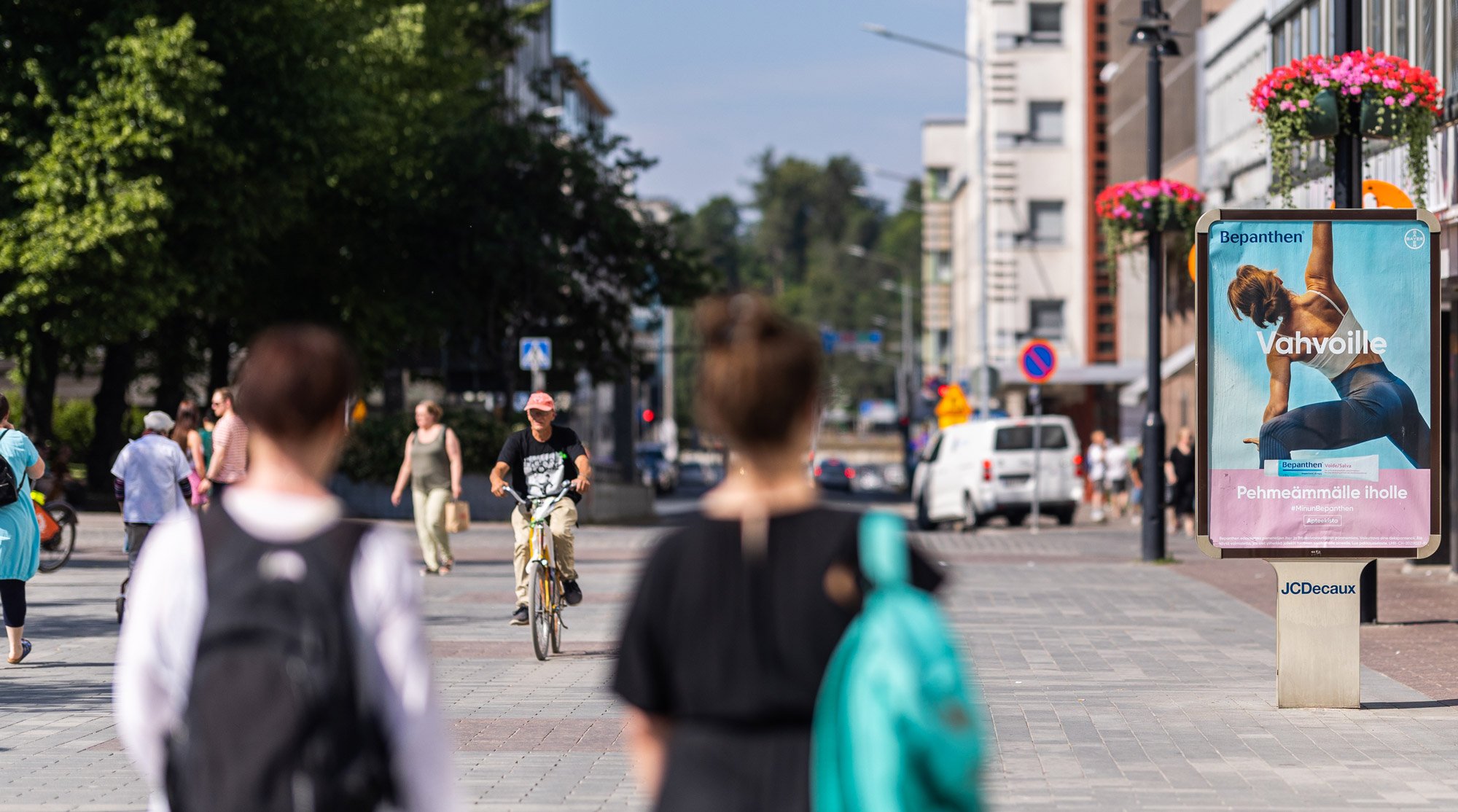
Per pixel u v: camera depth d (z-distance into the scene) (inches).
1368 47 2063.2
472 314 3966.5
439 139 3875.5
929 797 266.8
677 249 4205.2
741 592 280.5
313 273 3767.2
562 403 4675.2
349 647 283.4
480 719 946.1
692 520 291.0
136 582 294.2
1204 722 919.0
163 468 1406.3
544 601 1216.8
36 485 2213.3
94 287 2812.5
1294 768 788.0
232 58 2960.1
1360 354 970.7
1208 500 970.7
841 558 281.3
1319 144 2031.3
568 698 1031.0
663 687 286.0
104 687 1073.5
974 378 3575.3
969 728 267.3
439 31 4060.0
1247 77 3538.4
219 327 3887.8
